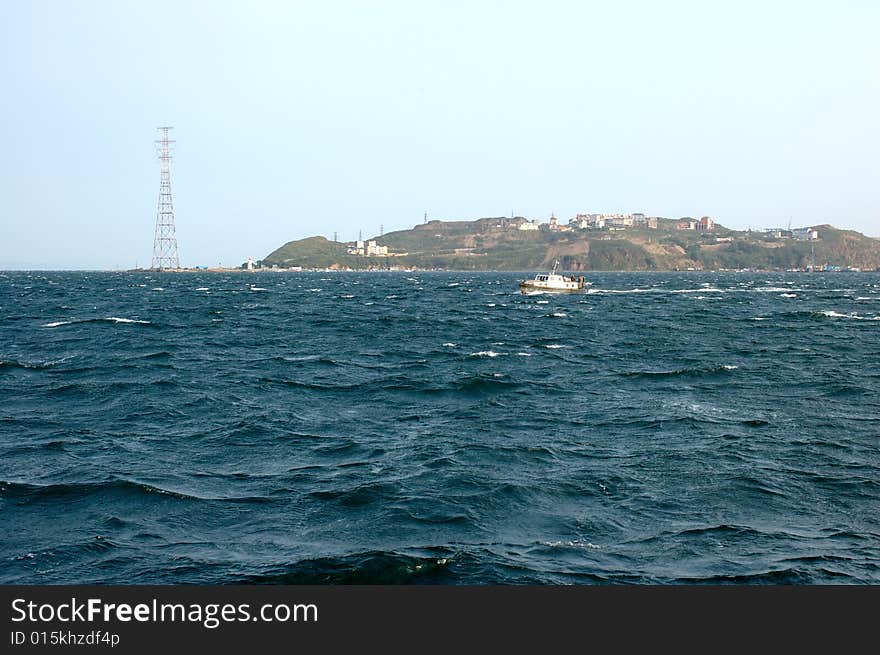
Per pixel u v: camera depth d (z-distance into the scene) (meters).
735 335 73.94
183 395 37.78
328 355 56.81
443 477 23.80
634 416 33.59
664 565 17.59
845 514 21.06
